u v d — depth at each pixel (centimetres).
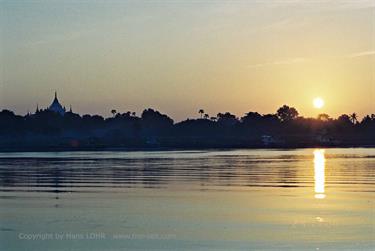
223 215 5428
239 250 4053
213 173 10338
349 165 12544
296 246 4125
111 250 4128
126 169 11612
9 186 8156
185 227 4856
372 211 5581
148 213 5559
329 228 4747
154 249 4134
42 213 5575
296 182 8481
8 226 4928
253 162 14162
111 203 6259
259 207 5894
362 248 4031
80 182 8700
